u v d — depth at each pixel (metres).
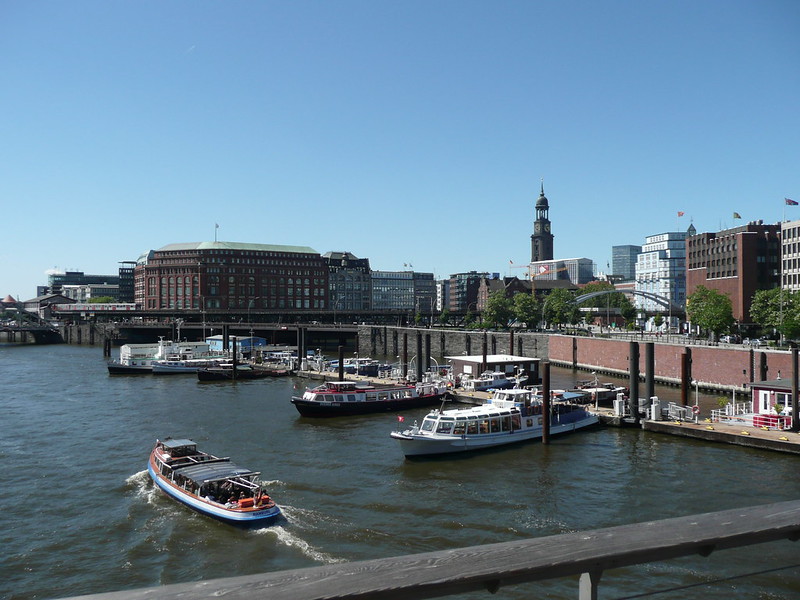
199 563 36.97
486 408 66.62
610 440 65.25
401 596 5.84
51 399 99.25
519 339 162.00
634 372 71.69
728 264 184.88
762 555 34.78
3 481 53.03
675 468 53.56
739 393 93.81
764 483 48.66
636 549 6.70
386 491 49.34
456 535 40.16
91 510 46.00
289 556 37.59
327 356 191.75
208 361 142.88
